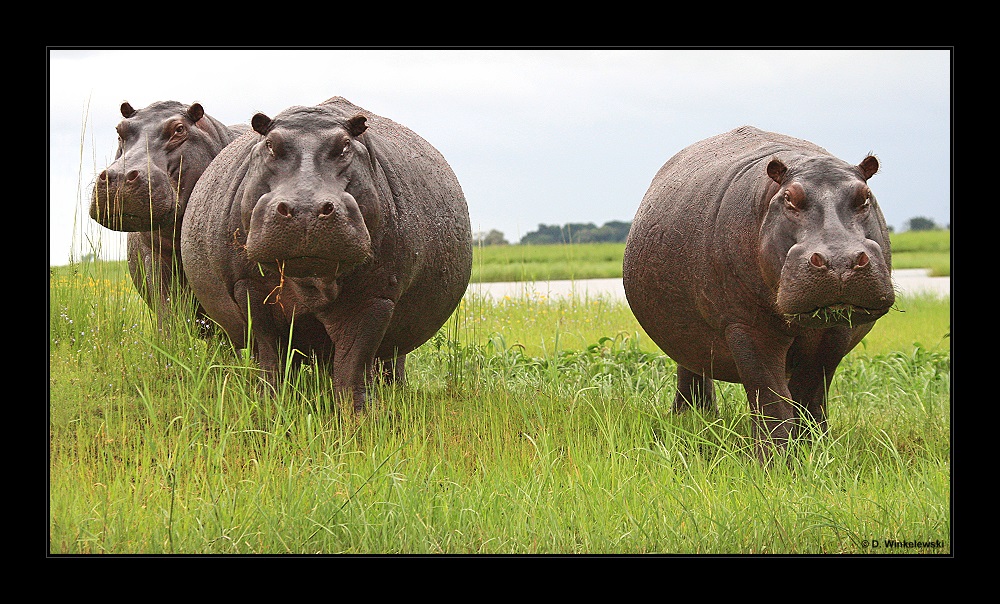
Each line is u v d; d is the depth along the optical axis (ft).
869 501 51.37
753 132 69.97
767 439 60.59
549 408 67.15
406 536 47.03
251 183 57.31
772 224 56.49
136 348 69.00
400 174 64.75
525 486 51.83
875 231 55.26
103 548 45.34
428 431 63.26
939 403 74.59
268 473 50.72
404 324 68.90
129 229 72.90
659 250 66.80
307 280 59.67
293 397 59.77
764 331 60.44
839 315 54.39
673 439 59.21
